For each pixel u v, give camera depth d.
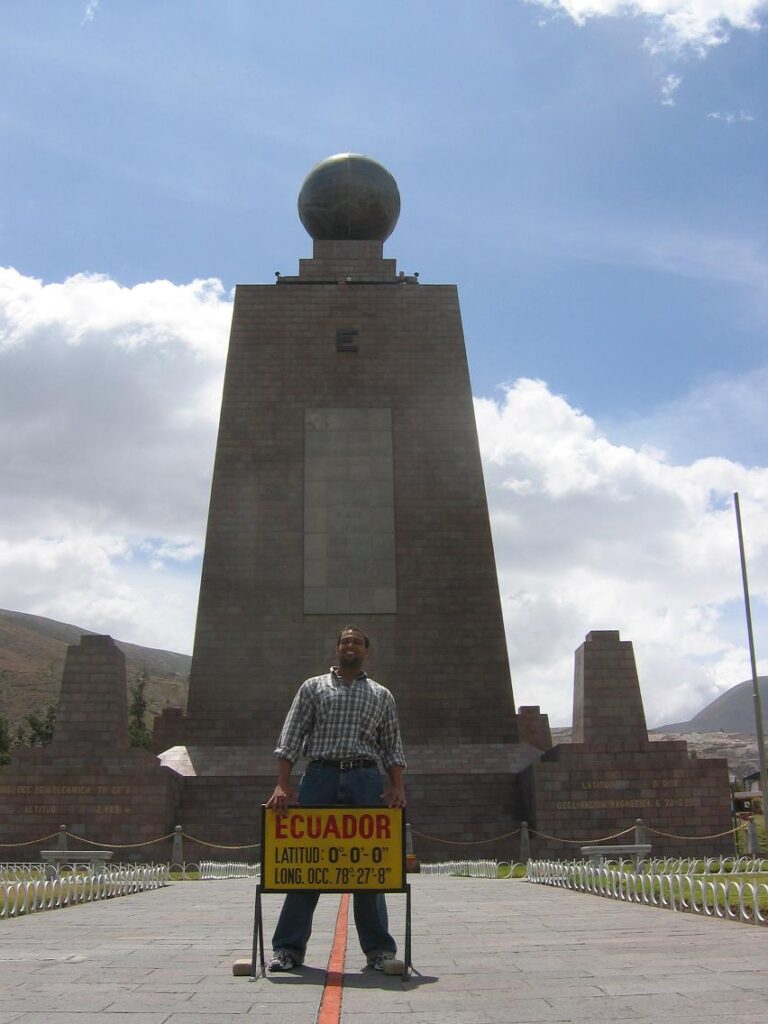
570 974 8.86
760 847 37.78
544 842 36.19
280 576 42.66
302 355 45.56
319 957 10.33
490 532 43.44
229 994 7.93
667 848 36.28
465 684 41.62
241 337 45.75
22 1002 7.54
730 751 107.00
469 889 22.83
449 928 13.31
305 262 47.56
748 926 12.77
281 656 41.75
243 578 42.56
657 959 9.74
